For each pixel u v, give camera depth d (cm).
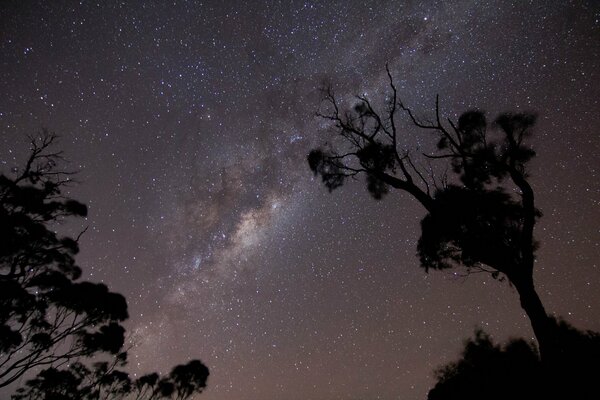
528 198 1121
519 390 970
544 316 982
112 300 1058
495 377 1052
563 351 931
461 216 1149
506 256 1071
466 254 1174
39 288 979
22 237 938
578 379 869
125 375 1245
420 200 1241
